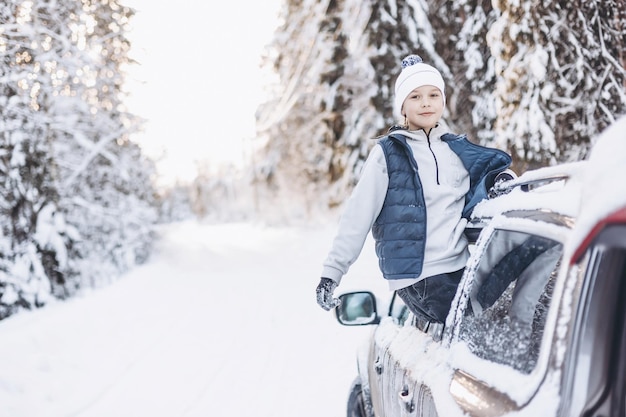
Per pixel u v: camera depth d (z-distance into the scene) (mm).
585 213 1294
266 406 5934
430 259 2568
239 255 22078
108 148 20219
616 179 1231
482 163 2721
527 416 1385
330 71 21062
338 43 20703
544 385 1383
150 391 6715
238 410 5898
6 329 9844
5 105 12852
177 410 6059
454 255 2559
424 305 2600
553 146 10828
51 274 13656
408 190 2654
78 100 16891
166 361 7922
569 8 10836
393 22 17031
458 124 16875
